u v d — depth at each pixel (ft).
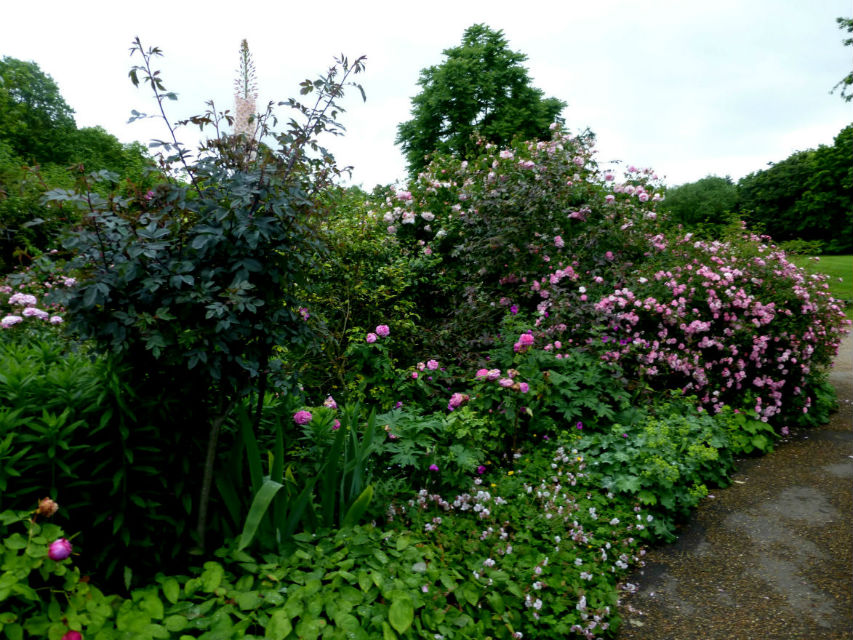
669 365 17.95
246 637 6.44
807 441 18.65
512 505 11.73
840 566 10.84
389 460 11.78
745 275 20.97
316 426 10.33
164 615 6.68
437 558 9.07
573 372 16.38
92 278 6.97
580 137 24.72
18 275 8.29
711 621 9.27
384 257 20.30
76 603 6.16
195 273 7.68
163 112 8.05
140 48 7.76
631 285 19.53
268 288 8.24
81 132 91.25
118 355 7.23
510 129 67.87
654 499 12.37
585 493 12.74
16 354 8.63
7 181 7.98
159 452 7.72
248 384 8.19
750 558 11.22
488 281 21.68
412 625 7.40
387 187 26.89
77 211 7.55
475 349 18.80
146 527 7.47
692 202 126.93
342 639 6.63
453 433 12.44
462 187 24.11
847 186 103.40
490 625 8.15
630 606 9.69
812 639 8.74
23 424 6.88
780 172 124.06
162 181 8.02
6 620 5.66
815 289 22.98
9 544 5.89
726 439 15.76
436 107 71.77
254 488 8.30
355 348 16.30
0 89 72.79
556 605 8.92
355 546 8.48
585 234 21.04
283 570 7.66
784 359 19.71
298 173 8.84
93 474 7.00
